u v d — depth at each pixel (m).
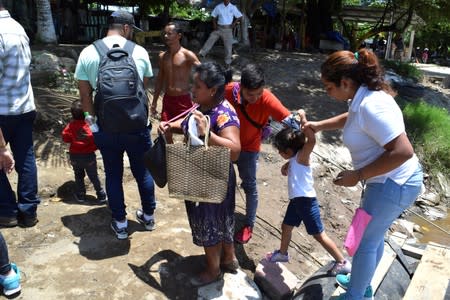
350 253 2.73
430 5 15.05
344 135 2.73
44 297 3.09
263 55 12.42
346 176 2.60
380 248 3.07
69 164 5.22
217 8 10.00
